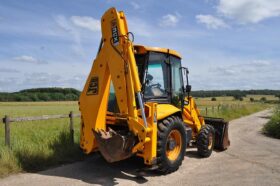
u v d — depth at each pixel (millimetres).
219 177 7082
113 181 6500
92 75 6867
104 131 6594
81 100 6934
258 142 12539
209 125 9555
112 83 6703
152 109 6547
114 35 6602
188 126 9102
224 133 10180
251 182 6754
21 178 6492
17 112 30531
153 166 6766
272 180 6926
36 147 8008
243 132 16031
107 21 6703
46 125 12328
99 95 6656
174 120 7105
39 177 6602
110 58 6648
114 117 6918
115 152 6273
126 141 6293
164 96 7699
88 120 6789
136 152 6684
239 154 9750
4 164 6785
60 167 7422
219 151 10148
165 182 6566
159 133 6734
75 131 10383
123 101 6492
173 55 8055
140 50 7176
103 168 7418
